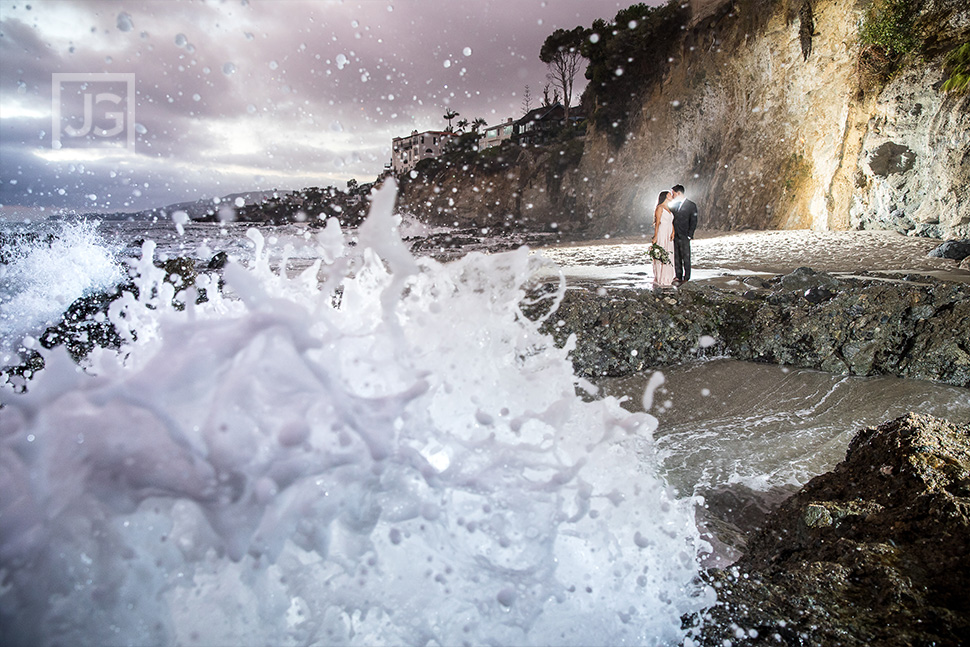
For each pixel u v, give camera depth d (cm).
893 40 1576
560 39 4734
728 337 554
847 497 225
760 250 1226
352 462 148
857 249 1197
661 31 2786
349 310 215
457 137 5538
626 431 184
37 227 603
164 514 138
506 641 153
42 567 129
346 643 147
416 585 153
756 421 409
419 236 2275
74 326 494
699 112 2530
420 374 172
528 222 3988
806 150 1903
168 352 143
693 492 310
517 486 163
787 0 1994
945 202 1429
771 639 157
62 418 138
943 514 186
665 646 157
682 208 733
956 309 484
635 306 555
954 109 1411
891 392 450
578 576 168
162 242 1314
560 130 4712
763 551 225
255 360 146
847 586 173
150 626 135
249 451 139
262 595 143
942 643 147
